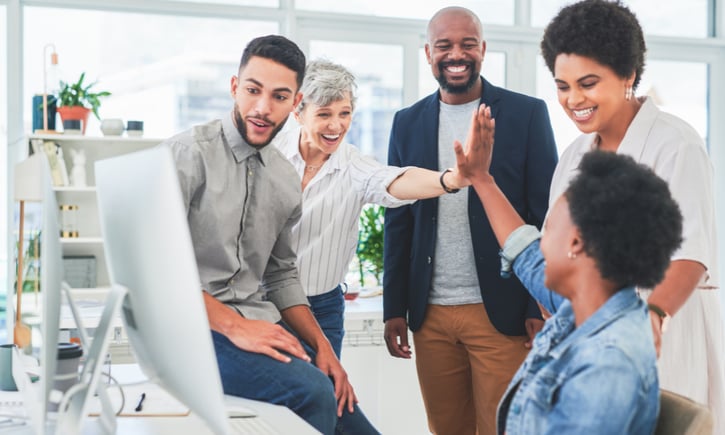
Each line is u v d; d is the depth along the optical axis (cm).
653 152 187
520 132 260
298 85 188
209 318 180
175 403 170
